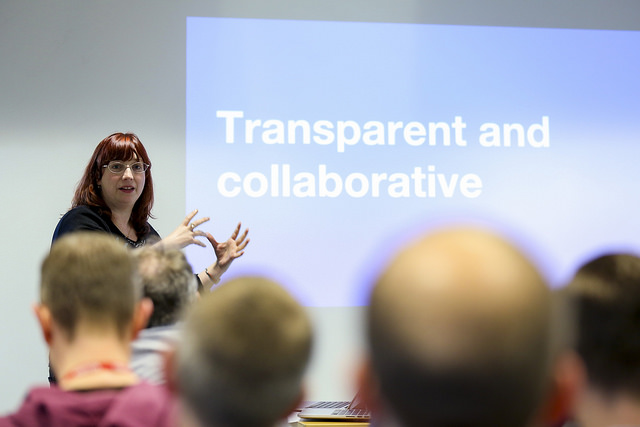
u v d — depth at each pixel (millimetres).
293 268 5148
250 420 940
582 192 5398
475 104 5367
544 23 5465
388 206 5242
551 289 752
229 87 5207
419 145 5297
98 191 4090
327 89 5273
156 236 4262
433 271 728
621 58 5508
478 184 5320
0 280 5008
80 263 1395
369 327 746
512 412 717
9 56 5094
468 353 699
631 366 1156
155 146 5152
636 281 1193
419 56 5355
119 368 1377
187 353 941
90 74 5148
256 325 938
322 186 5207
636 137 5469
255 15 5266
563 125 5430
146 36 5199
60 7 5152
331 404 3377
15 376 4969
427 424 725
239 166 5164
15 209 5051
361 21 5332
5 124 5070
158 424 1305
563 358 795
